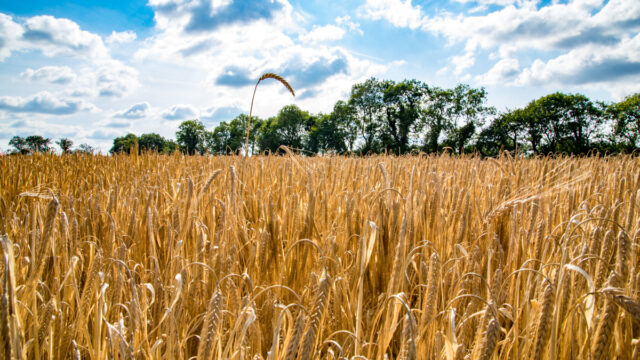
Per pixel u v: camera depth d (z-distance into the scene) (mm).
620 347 1416
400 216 2346
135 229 2500
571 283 1521
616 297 1064
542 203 2508
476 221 2805
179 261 1896
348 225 2533
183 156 9109
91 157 9422
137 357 1304
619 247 1397
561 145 51500
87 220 2514
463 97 61469
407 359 1006
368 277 2309
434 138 61750
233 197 2191
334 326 1799
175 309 1499
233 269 1803
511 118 57438
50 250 1887
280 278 1712
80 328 1563
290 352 1092
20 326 1289
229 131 80750
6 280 1024
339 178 4492
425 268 1964
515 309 1727
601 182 3621
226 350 1204
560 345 1413
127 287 1929
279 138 73562
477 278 1752
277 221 2355
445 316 1566
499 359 1569
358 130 67688
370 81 65438
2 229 2160
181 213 2312
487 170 4664
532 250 2232
